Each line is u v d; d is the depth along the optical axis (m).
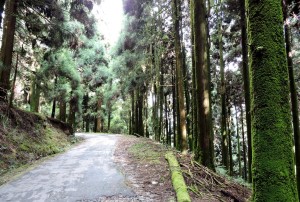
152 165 8.35
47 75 15.19
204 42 8.39
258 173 3.04
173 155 8.88
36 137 12.83
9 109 11.88
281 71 3.07
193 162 7.83
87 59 22.64
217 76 20.44
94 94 31.78
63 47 14.54
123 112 42.41
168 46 17.64
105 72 25.33
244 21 9.94
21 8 12.73
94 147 14.80
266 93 3.03
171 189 6.07
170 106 28.72
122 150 13.02
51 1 12.35
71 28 13.00
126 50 16.78
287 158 2.95
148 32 15.27
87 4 13.00
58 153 12.62
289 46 8.61
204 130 8.27
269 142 2.97
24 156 10.13
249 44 3.24
